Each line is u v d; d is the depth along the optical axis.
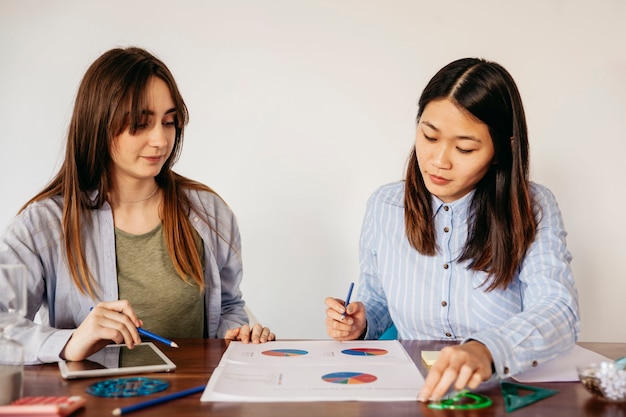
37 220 1.56
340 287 2.54
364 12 2.50
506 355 1.09
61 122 2.51
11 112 2.50
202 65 2.52
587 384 1.03
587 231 2.50
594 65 2.47
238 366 1.20
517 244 1.48
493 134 1.40
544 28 2.48
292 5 2.51
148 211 1.68
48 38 2.50
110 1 2.51
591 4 2.46
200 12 2.51
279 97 2.52
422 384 1.09
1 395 0.97
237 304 1.84
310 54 2.51
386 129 2.52
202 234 1.72
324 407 0.98
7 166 2.51
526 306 1.42
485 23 2.49
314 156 2.52
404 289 1.65
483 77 1.37
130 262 1.64
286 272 2.54
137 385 1.08
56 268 1.58
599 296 2.50
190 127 2.53
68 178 1.58
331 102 2.52
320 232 2.54
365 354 1.31
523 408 0.98
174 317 1.66
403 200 1.69
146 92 1.49
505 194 1.50
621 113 2.47
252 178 2.53
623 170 2.48
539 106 2.49
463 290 1.59
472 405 0.99
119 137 1.51
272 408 0.97
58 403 0.95
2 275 1.05
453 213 1.59
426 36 2.50
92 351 1.27
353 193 2.53
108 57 1.53
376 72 2.51
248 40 2.51
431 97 1.41
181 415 0.94
